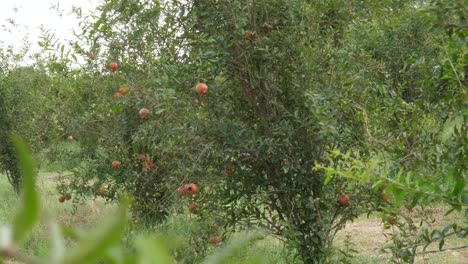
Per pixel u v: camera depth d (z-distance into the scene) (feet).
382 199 14.89
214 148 16.08
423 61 13.57
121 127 22.00
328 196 15.55
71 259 1.22
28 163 1.26
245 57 15.51
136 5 16.52
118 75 19.98
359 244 23.43
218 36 15.42
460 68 10.99
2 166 34.60
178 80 15.47
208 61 15.34
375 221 27.55
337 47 16.34
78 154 25.09
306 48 15.15
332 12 16.67
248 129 15.66
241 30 15.26
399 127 14.40
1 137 34.09
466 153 10.96
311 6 15.52
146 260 1.38
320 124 13.89
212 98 15.94
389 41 23.65
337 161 15.46
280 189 16.12
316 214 15.72
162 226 20.25
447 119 13.29
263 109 16.07
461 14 10.00
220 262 1.72
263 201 16.26
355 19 16.39
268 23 15.69
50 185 34.14
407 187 9.73
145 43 17.87
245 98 16.49
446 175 10.61
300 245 16.14
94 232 1.25
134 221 20.01
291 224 15.75
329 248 16.03
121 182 22.95
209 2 15.72
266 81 15.39
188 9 16.33
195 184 16.22
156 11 16.56
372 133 14.83
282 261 18.44
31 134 29.43
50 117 25.34
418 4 15.35
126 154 21.91
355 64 15.99
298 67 15.19
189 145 15.84
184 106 15.81
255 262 1.78
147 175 21.35
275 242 21.33
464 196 10.02
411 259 12.91
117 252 1.47
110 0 17.74
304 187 15.94
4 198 33.96
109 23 18.40
